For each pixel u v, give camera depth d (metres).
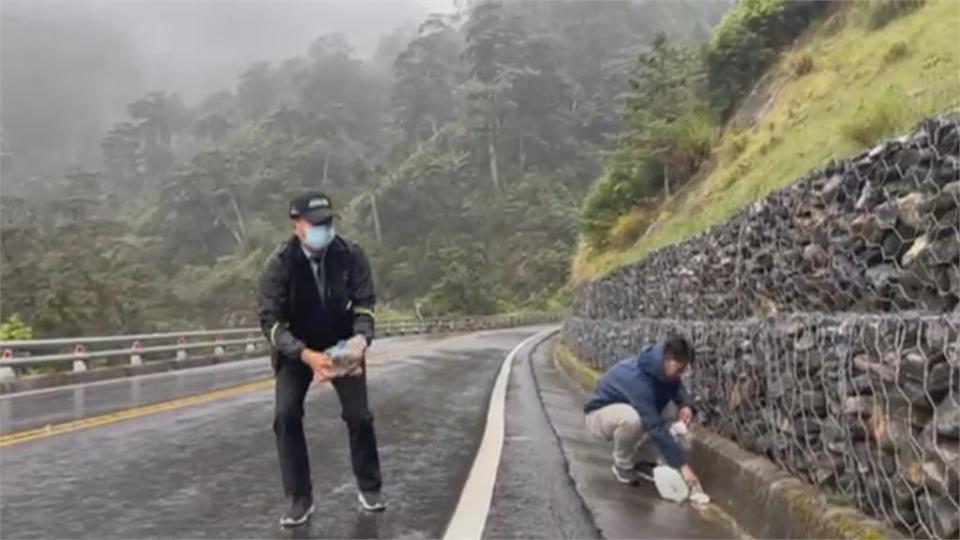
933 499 3.40
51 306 41.31
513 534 5.12
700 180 27.03
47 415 11.77
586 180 111.50
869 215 5.18
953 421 3.23
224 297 80.50
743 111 28.47
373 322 5.37
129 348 22.69
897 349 3.69
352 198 111.88
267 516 5.64
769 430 5.46
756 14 30.22
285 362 5.42
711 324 7.13
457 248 88.06
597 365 14.67
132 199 132.88
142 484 6.75
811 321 4.78
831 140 13.16
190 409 12.10
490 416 10.94
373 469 5.72
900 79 14.58
